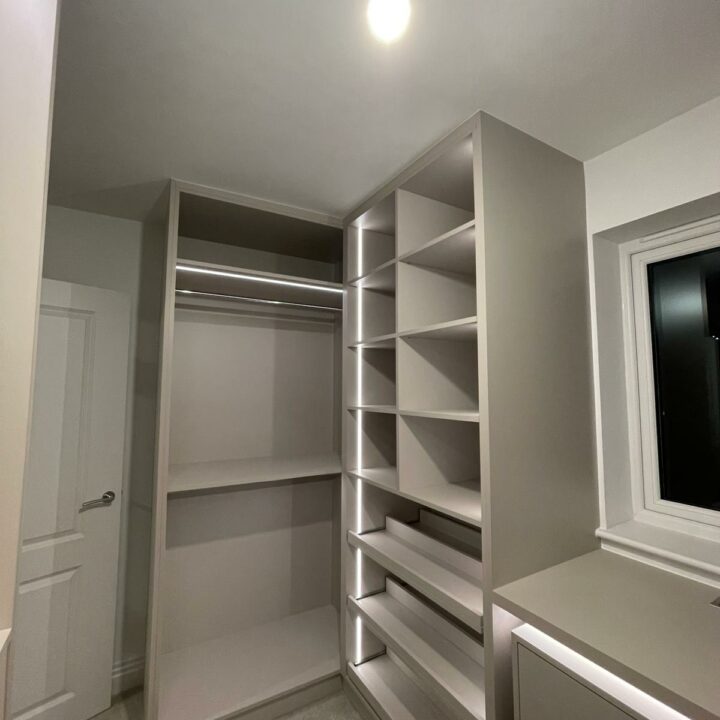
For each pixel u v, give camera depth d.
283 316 2.67
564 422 1.51
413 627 1.82
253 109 1.36
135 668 2.09
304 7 0.98
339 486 2.65
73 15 0.99
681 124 1.40
